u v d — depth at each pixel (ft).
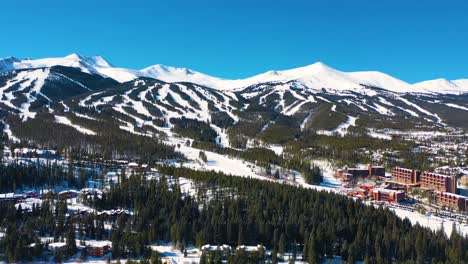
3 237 527.81
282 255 527.81
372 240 547.90
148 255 519.60
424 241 522.88
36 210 620.08
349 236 569.23
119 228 558.97
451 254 513.45
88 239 562.25
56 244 523.29
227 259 497.05
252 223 569.64
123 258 515.91
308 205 635.25
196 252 532.73
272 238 558.97
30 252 506.07
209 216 602.44
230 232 556.10
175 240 549.13
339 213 606.96
